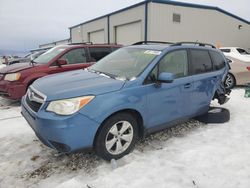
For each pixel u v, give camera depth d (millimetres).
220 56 5383
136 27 18531
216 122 5051
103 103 3127
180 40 18438
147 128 3750
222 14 20469
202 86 4602
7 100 7336
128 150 3572
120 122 3406
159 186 2873
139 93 3492
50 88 3301
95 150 3287
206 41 19938
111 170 3213
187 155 3631
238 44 22297
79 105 2986
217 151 3775
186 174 3129
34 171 3211
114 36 21156
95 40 24531
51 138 2982
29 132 4543
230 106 6633
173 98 4012
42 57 7398
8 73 6375
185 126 4902
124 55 4371
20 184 2934
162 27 17469
